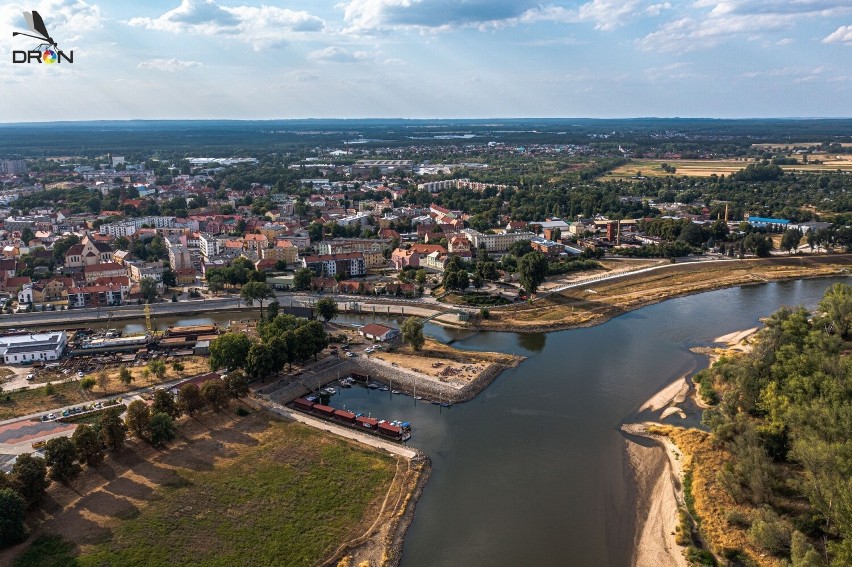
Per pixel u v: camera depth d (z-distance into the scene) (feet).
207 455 606.55
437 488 588.50
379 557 489.67
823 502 474.08
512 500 571.69
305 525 519.60
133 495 537.24
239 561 475.72
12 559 457.68
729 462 601.21
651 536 521.24
